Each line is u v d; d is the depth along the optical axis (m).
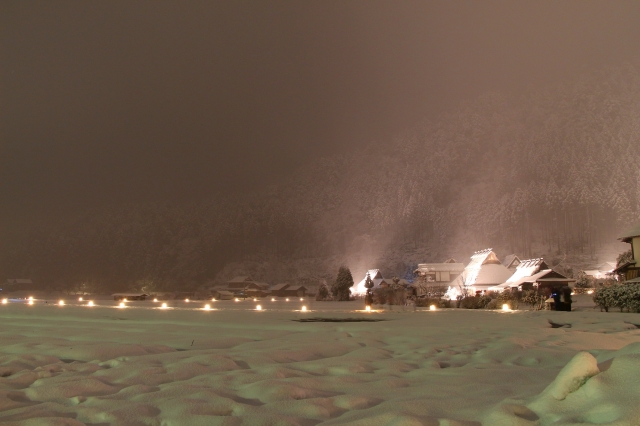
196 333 16.81
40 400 7.43
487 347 12.48
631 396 5.04
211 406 6.66
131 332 17.08
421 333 16.02
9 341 14.26
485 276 86.00
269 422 6.04
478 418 5.85
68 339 14.99
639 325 20.59
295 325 20.03
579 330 17.92
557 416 5.32
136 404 6.85
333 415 6.52
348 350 12.39
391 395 7.41
